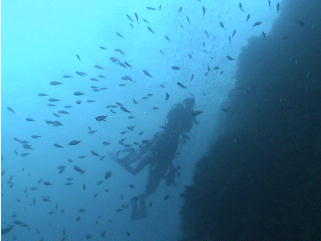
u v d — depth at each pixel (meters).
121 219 9.43
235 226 5.72
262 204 5.54
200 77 13.90
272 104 7.04
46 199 8.55
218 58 14.35
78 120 17.53
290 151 5.79
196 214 6.63
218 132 9.20
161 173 7.97
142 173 11.36
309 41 7.58
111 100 18.69
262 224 5.30
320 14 8.08
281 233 4.99
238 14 17.28
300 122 6.06
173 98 14.27
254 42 10.03
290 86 6.94
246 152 6.52
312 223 4.75
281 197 5.39
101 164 12.62
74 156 13.79
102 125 14.74
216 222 6.07
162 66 22.30
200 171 7.13
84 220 9.82
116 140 13.60
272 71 7.97
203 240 6.32
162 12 26.81
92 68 33.88
